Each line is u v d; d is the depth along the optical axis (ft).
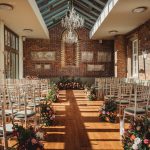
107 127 18.75
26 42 51.47
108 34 45.03
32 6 25.91
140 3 24.63
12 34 40.27
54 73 52.16
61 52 52.19
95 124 19.72
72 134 16.75
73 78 52.11
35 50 51.70
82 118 21.99
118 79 37.09
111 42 52.70
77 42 52.54
